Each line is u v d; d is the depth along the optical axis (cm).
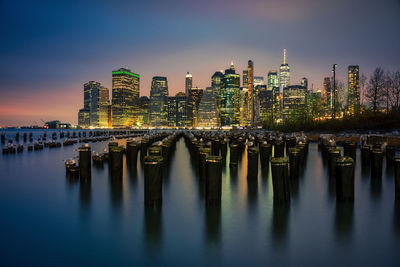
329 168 1633
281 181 1033
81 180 1516
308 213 938
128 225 830
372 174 1553
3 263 610
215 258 627
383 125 5647
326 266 593
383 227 805
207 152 1495
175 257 632
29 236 755
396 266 592
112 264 604
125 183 1432
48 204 1063
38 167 2166
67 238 739
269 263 605
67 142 4912
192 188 1335
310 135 6303
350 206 1019
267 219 879
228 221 862
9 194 1230
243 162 2298
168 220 872
